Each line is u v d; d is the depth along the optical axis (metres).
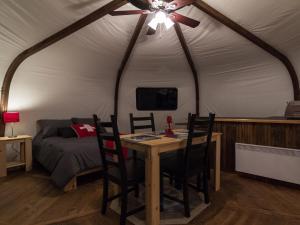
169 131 2.63
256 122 3.21
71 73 4.46
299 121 2.80
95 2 2.71
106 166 2.18
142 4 2.38
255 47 3.82
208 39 3.81
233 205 2.39
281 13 2.79
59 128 4.13
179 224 2.02
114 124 1.89
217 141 2.77
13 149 3.93
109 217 2.15
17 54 3.49
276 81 4.17
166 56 4.60
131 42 3.98
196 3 2.82
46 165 3.30
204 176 2.40
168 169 2.25
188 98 5.42
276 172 2.98
